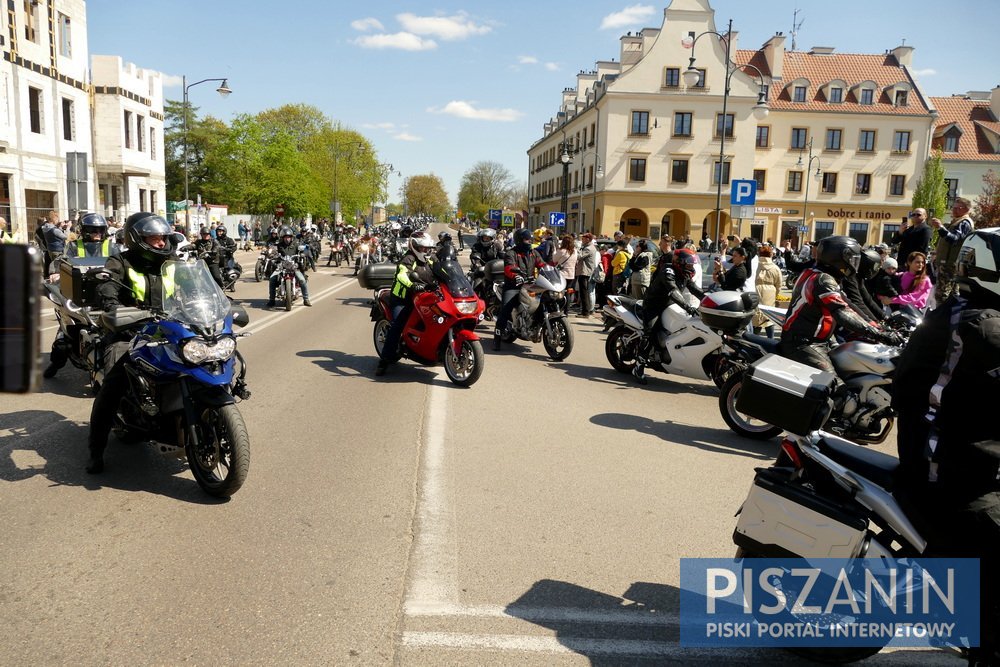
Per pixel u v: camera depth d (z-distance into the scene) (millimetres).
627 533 4227
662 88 47938
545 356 10523
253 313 13977
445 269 7973
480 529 4203
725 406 6566
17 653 2855
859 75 53000
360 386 7883
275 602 3301
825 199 51625
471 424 6480
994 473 2572
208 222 42500
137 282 5137
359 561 3734
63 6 28438
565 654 3000
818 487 3033
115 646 2922
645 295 8609
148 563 3631
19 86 25344
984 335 2443
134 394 4691
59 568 3553
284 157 53844
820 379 3088
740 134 48156
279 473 5012
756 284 11102
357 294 18438
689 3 47438
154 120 36656
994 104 57906
